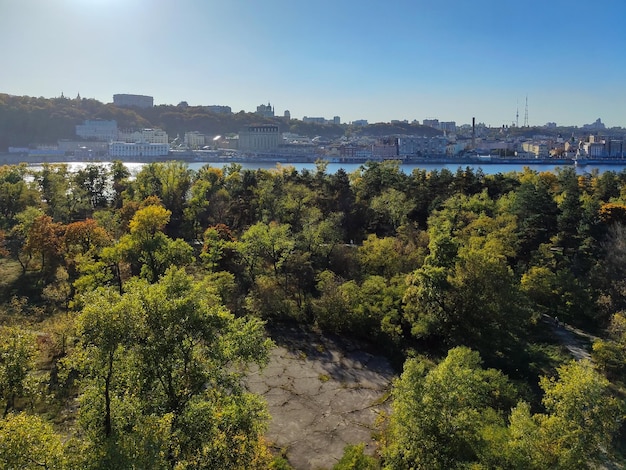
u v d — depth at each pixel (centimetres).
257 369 5866
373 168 13312
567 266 8294
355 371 5994
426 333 6231
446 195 11600
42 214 9438
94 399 3173
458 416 3491
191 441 3131
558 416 3672
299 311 7419
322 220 9988
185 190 12694
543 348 6419
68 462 2484
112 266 7931
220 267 8062
